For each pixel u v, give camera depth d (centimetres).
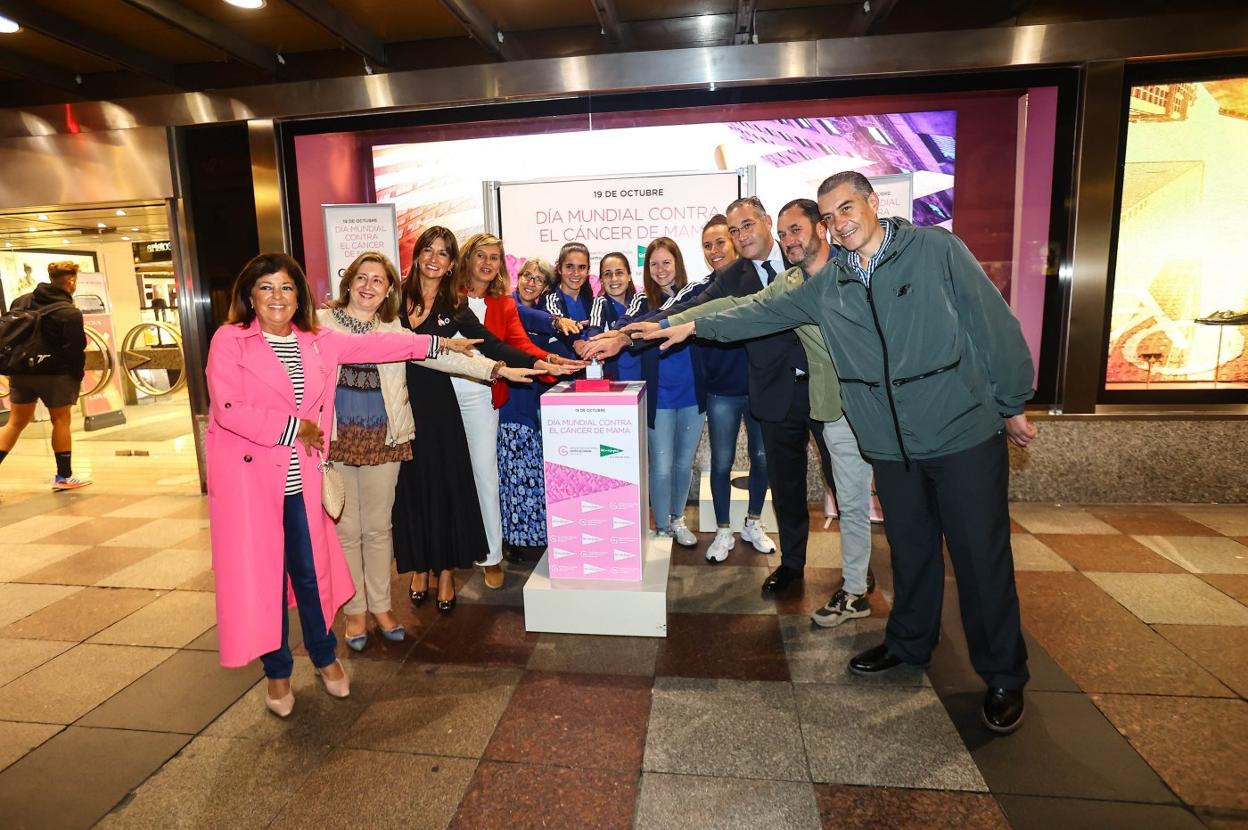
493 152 452
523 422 342
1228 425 422
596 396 271
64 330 514
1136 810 181
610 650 270
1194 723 217
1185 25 389
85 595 337
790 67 411
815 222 268
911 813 182
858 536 283
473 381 308
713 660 260
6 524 450
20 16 361
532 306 358
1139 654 258
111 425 656
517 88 431
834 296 224
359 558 273
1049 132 416
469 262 313
